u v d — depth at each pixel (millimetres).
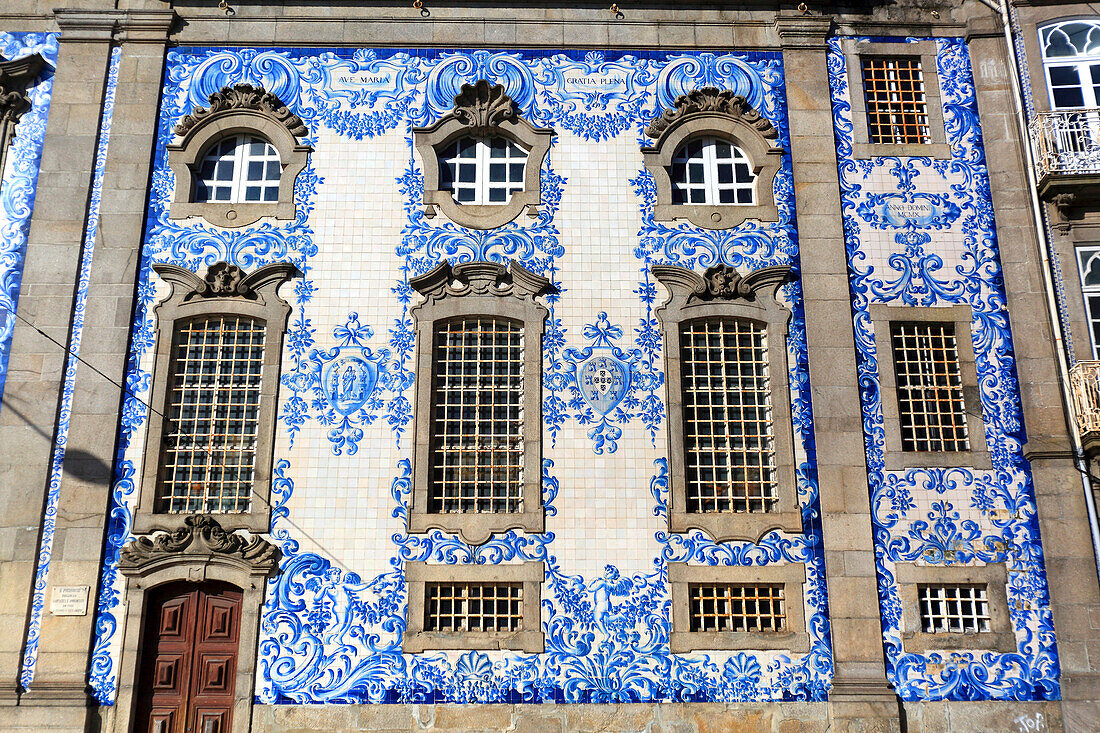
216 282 13828
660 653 12688
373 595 12805
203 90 14773
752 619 13055
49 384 13438
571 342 13789
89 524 12945
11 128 14430
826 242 14242
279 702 12430
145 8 15000
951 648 12805
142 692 12602
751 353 13961
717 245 14273
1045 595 13000
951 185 14594
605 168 14539
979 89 14977
